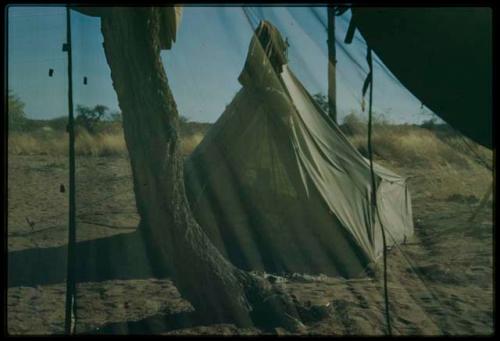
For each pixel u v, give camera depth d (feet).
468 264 13.12
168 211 15.70
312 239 19.75
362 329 14.07
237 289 15.93
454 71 12.78
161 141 15.52
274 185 20.45
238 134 20.94
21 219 27.22
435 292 13.33
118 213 24.95
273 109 20.29
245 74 15.01
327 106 13.61
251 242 20.22
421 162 13.47
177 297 17.67
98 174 19.86
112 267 18.93
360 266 18.75
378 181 19.79
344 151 21.40
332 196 19.92
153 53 15.06
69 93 15.48
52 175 39.11
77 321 15.75
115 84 15.43
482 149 12.95
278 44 14.01
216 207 20.45
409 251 14.21
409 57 12.89
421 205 13.96
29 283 19.11
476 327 12.66
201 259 15.79
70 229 15.60
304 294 17.21
